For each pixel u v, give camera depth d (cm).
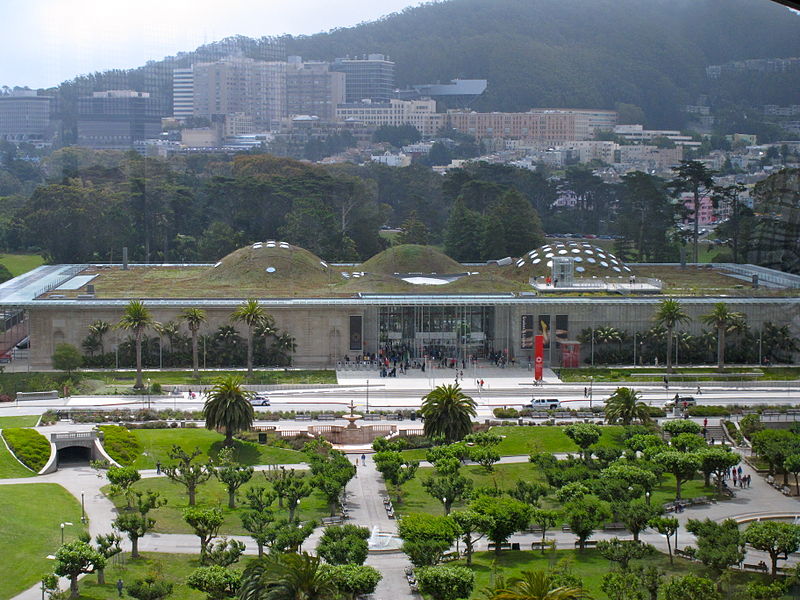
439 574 18775
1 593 19650
